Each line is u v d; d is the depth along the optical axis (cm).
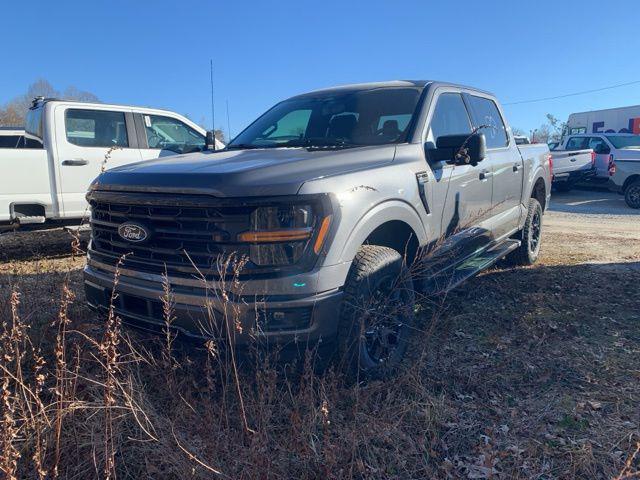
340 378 319
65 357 314
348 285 315
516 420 317
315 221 296
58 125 738
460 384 356
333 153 354
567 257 741
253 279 288
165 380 321
